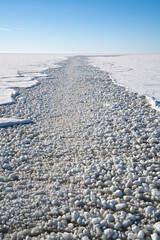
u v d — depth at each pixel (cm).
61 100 966
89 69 2352
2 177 362
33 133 568
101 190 327
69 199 305
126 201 305
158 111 728
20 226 262
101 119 668
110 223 259
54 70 2309
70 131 586
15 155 443
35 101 942
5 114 738
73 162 417
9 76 1730
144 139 514
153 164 394
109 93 1053
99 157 436
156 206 290
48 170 389
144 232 249
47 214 281
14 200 302
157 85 1176
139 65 2650
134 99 914
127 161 415
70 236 241
